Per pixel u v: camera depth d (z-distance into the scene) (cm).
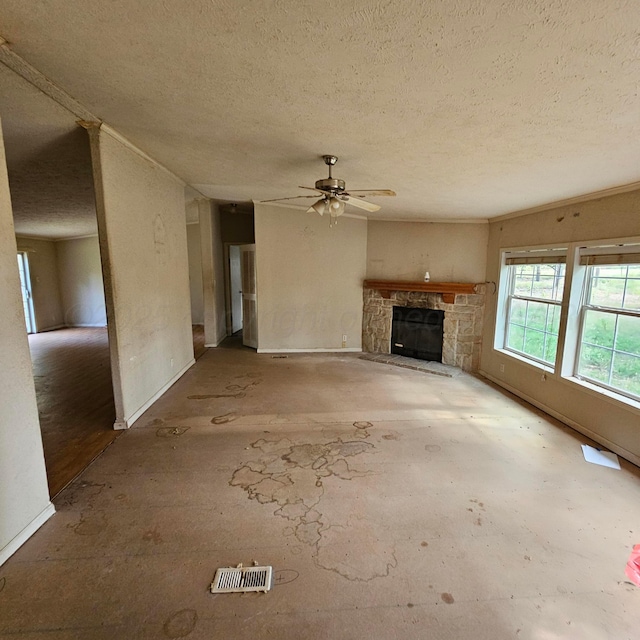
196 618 152
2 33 149
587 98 175
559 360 369
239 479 250
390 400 410
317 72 167
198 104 212
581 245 349
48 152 316
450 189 377
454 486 249
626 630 151
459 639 146
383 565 181
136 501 225
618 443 300
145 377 362
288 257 598
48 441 299
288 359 578
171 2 126
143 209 346
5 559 178
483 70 156
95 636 143
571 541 200
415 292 586
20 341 189
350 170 329
